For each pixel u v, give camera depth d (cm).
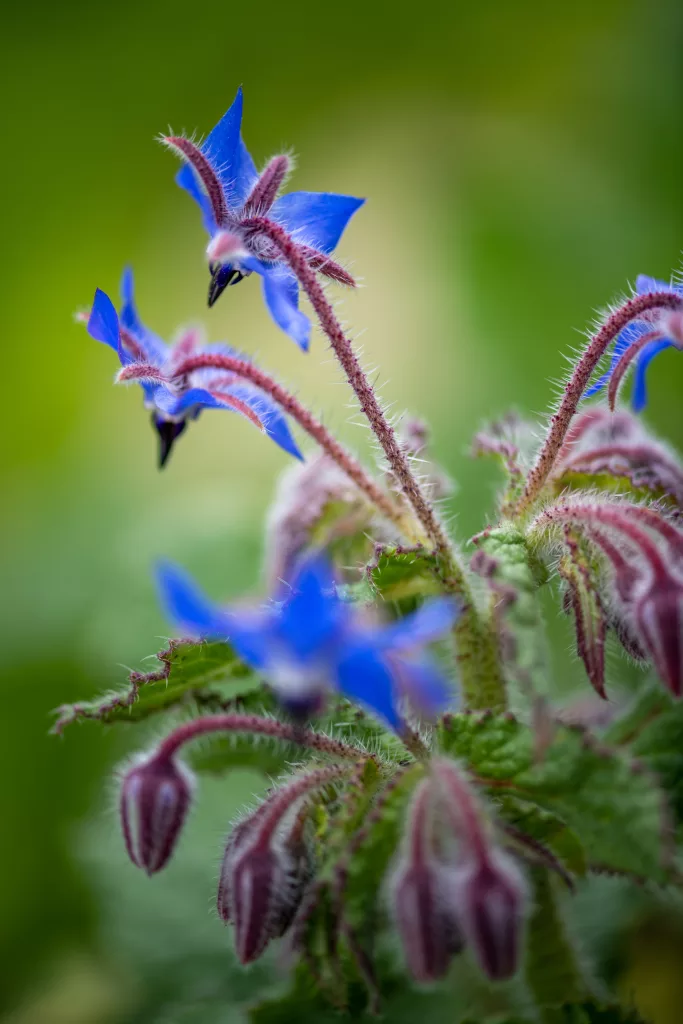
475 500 46
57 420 62
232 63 65
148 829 28
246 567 44
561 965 30
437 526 30
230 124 30
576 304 54
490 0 62
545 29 61
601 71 60
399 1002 33
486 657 30
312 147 64
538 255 55
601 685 28
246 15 65
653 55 57
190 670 30
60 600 48
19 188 65
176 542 44
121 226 65
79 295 63
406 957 27
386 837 28
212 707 30
